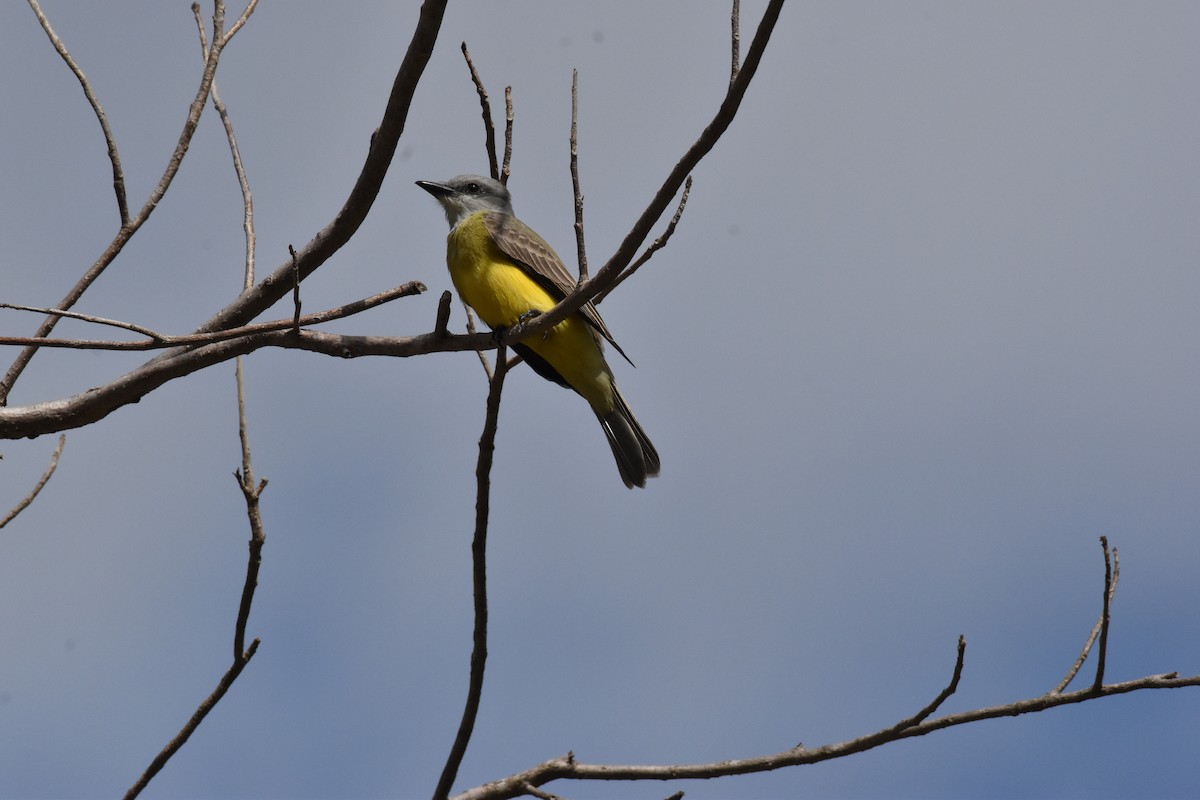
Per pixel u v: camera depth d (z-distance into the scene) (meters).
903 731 7.99
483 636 7.85
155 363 10.39
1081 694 7.92
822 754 8.10
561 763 8.34
